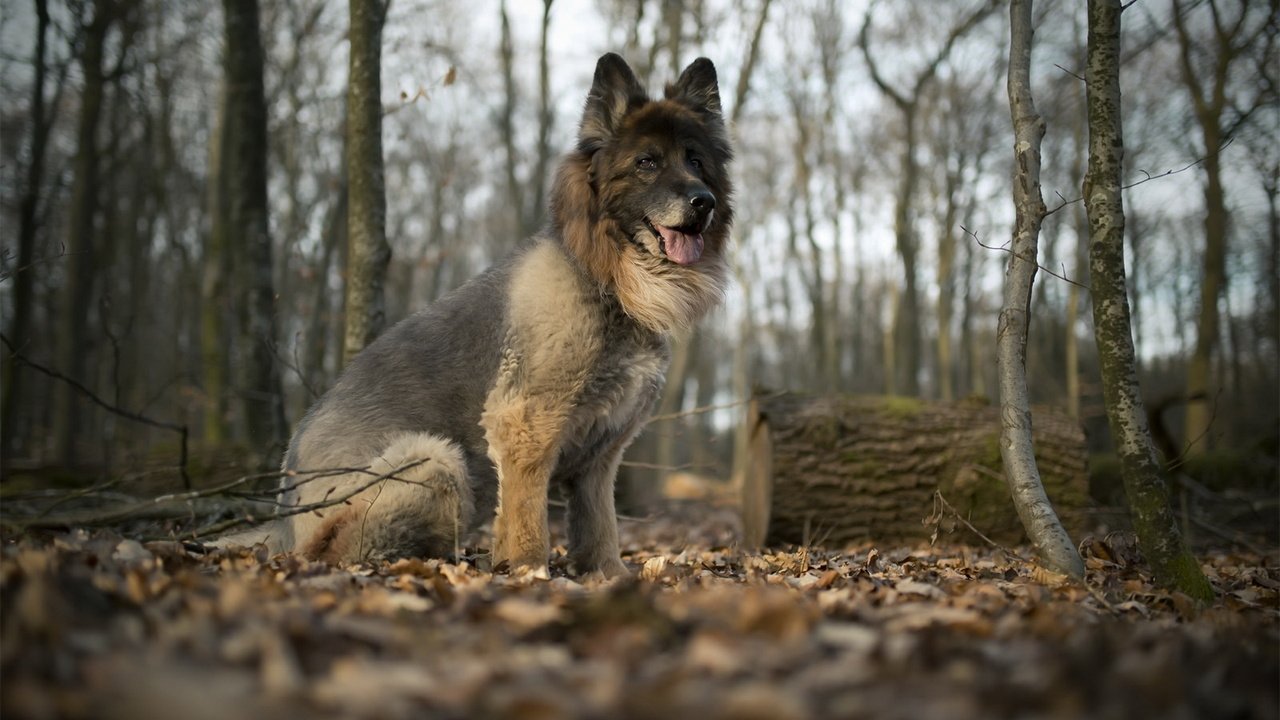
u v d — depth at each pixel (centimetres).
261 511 693
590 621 272
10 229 1934
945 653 253
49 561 317
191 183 2481
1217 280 1359
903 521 719
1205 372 1375
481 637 262
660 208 502
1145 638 299
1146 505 464
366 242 734
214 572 402
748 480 805
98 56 1402
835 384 2473
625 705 198
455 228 3353
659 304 507
